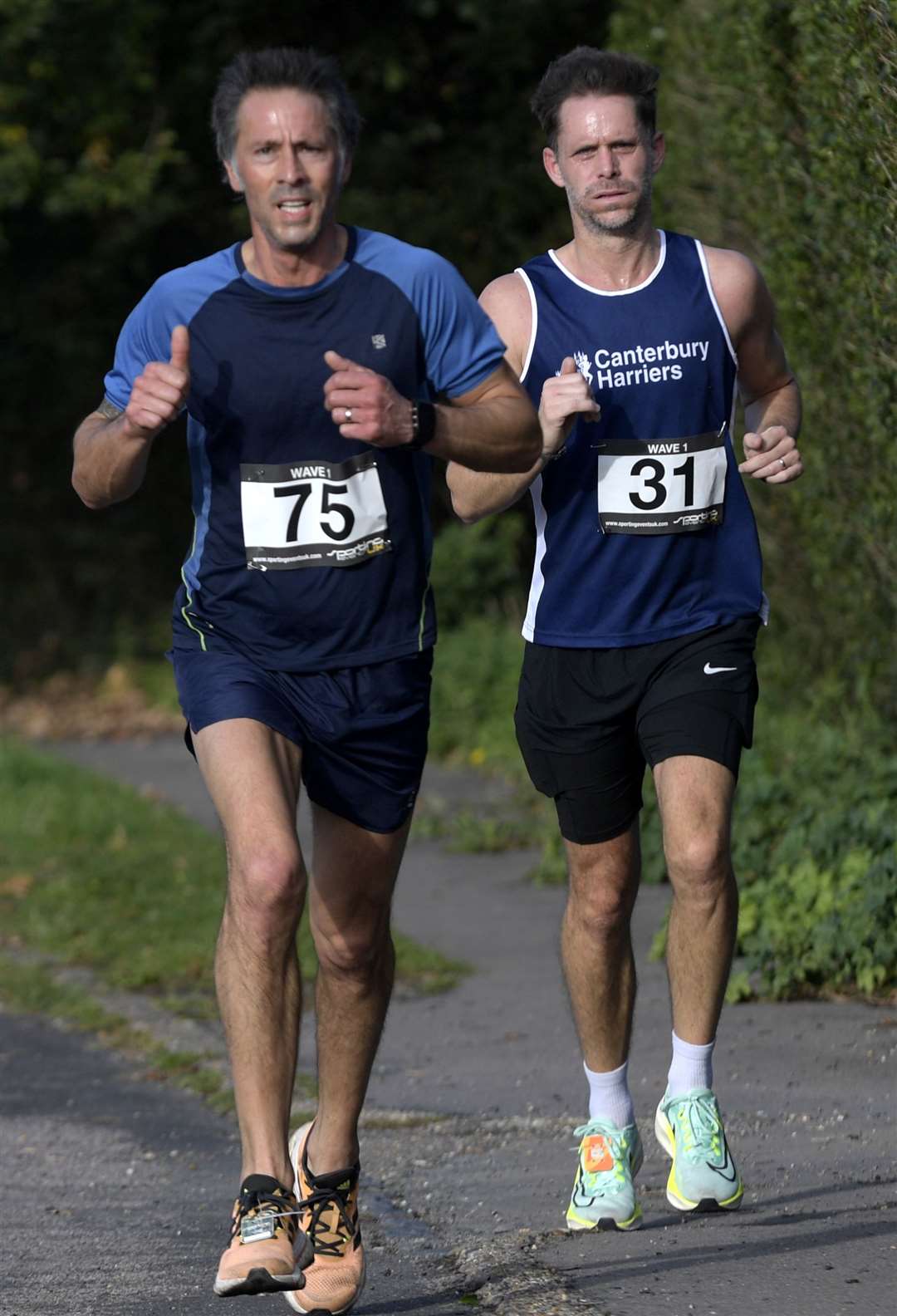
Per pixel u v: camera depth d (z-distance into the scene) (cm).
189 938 2691
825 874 2144
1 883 3092
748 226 2684
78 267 5853
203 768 1161
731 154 2620
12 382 6003
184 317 1165
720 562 1376
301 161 1120
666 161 2978
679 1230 1297
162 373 1102
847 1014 1981
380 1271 1274
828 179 2128
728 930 1332
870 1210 1297
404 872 3092
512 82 5656
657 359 1362
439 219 5544
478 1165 1563
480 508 1391
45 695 5659
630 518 1359
